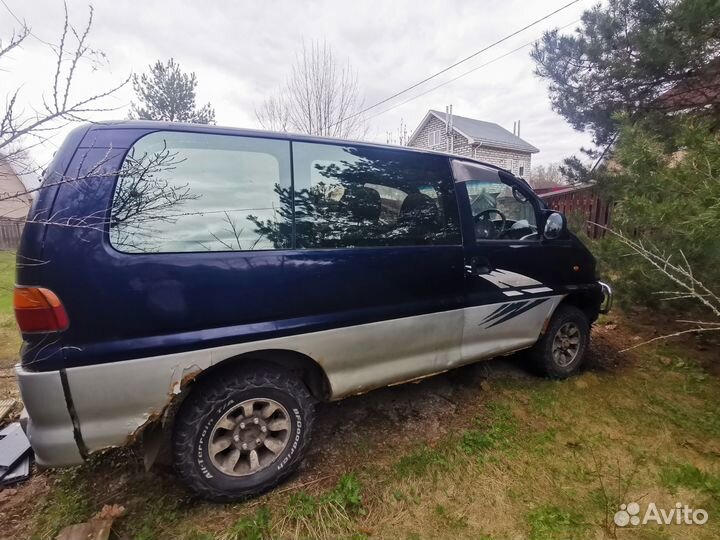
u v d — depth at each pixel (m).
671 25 4.59
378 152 2.38
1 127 1.54
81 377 1.56
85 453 1.62
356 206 2.25
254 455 1.98
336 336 2.12
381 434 2.54
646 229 3.51
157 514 1.87
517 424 2.64
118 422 1.65
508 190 3.02
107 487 2.06
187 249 1.75
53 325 1.51
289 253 1.99
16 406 2.88
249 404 1.93
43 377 1.51
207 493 1.87
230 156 1.91
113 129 1.71
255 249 1.91
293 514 1.87
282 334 1.95
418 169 2.52
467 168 2.78
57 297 1.51
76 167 1.60
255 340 1.88
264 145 2.00
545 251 3.09
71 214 1.56
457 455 2.31
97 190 1.61
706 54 4.46
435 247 2.50
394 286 2.32
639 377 3.34
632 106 5.54
